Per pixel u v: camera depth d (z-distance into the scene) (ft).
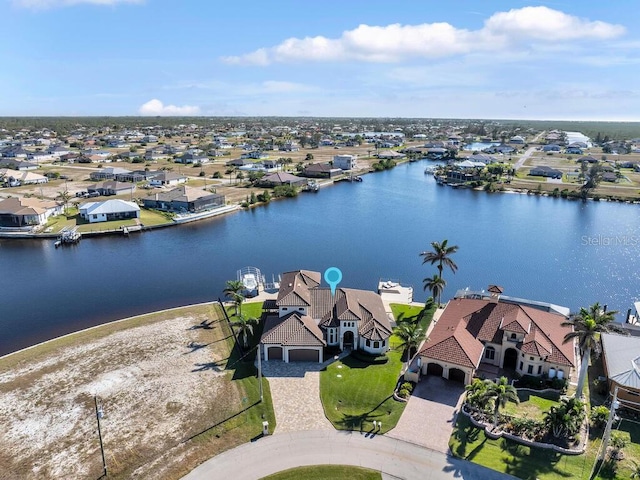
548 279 358.43
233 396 196.85
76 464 159.74
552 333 221.87
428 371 214.07
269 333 226.17
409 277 360.69
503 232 488.02
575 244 446.19
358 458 160.25
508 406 191.62
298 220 544.21
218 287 337.11
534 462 158.61
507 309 234.79
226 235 480.64
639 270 377.09
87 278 358.02
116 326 267.39
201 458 161.17
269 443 168.14
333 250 428.97
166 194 578.66
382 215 569.23
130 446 167.94
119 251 427.33
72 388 204.74
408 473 153.48
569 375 210.18
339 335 233.96
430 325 265.34
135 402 193.67
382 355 228.63
